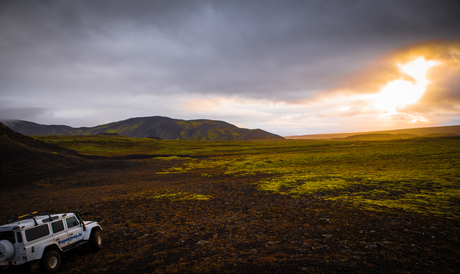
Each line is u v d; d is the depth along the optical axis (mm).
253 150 146375
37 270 9203
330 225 15805
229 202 26047
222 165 77750
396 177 37438
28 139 85562
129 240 14516
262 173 54594
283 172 54156
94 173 59781
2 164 57500
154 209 23984
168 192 33969
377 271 8781
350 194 27078
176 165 80312
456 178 33938
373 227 14766
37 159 68625
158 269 9961
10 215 23234
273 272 9148
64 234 10805
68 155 90875
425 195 24375
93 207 26094
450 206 19453
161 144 190000
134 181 48469
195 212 21953
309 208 21484
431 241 11656
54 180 48688
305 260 10156
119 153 136750
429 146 104500
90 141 178375
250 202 25641
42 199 31625
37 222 9805
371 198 24375
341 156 82500
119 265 10617
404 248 10945
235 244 12812
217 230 15836
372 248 11188
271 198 27281
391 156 73625
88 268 10391
